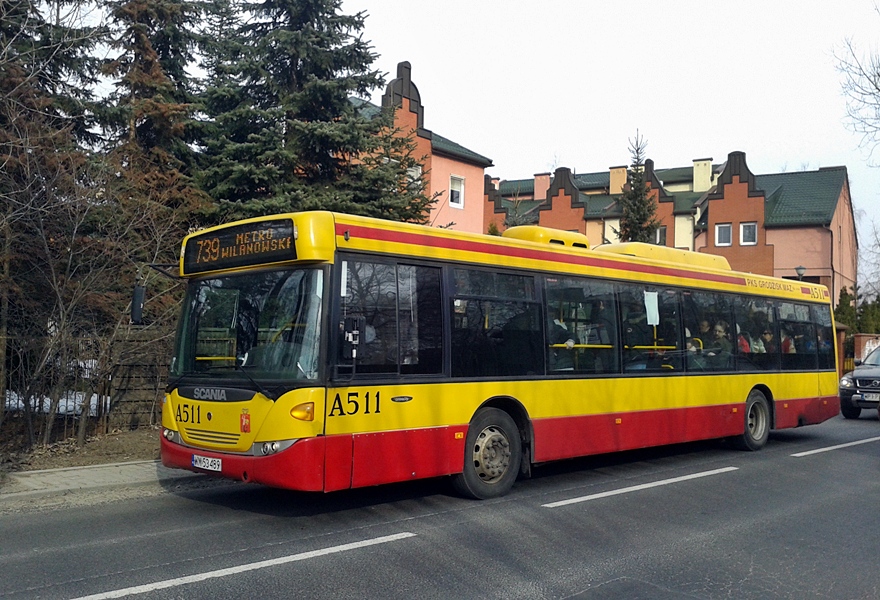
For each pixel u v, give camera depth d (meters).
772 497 9.34
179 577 5.99
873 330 42.56
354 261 7.74
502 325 9.16
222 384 7.81
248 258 8.02
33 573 6.08
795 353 14.34
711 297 12.52
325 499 8.95
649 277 11.38
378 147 16.42
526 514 8.23
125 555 6.59
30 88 11.43
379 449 7.72
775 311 13.97
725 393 12.55
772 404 13.65
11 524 7.69
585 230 50.34
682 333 11.84
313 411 7.25
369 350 7.74
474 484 8.80
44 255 11.22
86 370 11.89
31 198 10.46
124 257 11.59
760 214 46.16
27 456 10.98
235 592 5.68
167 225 12.86
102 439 12.40
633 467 11.45
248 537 7.21
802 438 15.47
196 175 15.67
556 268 9.94
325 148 15.77
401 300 8.11
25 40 12.26
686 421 11.71
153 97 15.16
